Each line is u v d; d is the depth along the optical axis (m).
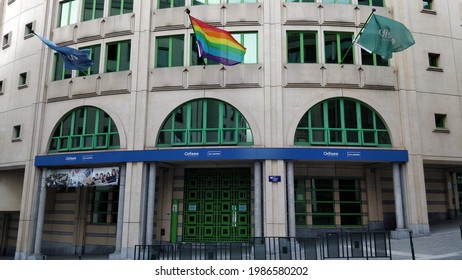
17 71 20.80
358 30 17.23
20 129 19.66
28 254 17.33
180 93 16.78
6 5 23.11
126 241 15.64
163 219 17.64
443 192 19.98
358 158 15.77
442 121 17.67
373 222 17.84
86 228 19.73
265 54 16.56
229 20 16.98
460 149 17.33
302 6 17.08
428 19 18.38
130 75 17.28
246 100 16.34
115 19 18.03
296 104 16.27
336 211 17.89
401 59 17.22
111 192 19.67
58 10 20.08
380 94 16.86
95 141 17.34
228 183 17.62
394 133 16.58
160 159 15.95
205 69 16.69
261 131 16.00
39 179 18.20
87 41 18.59
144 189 16.17
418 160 16.34
